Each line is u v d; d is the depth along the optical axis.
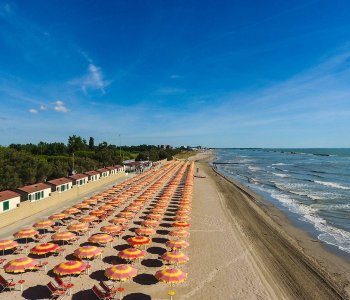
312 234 33.50
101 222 33.28
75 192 49.25
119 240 28.08
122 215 32.97
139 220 35.25
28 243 26.78
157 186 55.16
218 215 38.78
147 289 19.44
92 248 22.00
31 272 21.28
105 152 89.81
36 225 28.17
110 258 23.88
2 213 31.19
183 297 18.67
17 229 30.59
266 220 38.28
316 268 23.88
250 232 32.22
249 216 39.53
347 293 20.12
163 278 17.84
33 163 51.44
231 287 20.09
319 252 27.84
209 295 19.00
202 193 55.91
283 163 156.12
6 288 19.05
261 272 22.48
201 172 98.94
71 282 20.03
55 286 18.77
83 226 28.11
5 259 22.78
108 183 65.69
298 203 50.62
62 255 24.33
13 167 46.56
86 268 20.23
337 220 39.69
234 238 29.77
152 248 26.34
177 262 20.55
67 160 69.75
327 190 64.75
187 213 34.44
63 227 31.75
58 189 45.91
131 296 18.59
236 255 25.45
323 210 45.47
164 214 38.06
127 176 80.06
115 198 42.00
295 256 26.14
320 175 96.25
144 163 106.12
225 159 198.38
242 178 88.00
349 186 70.50
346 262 25.61
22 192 37.66
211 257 24.88
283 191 63.50
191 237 29.70
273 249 27.53
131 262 23.23
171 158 161.25
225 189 62.62
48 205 40.47
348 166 132.50
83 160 73.06
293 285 20.83
